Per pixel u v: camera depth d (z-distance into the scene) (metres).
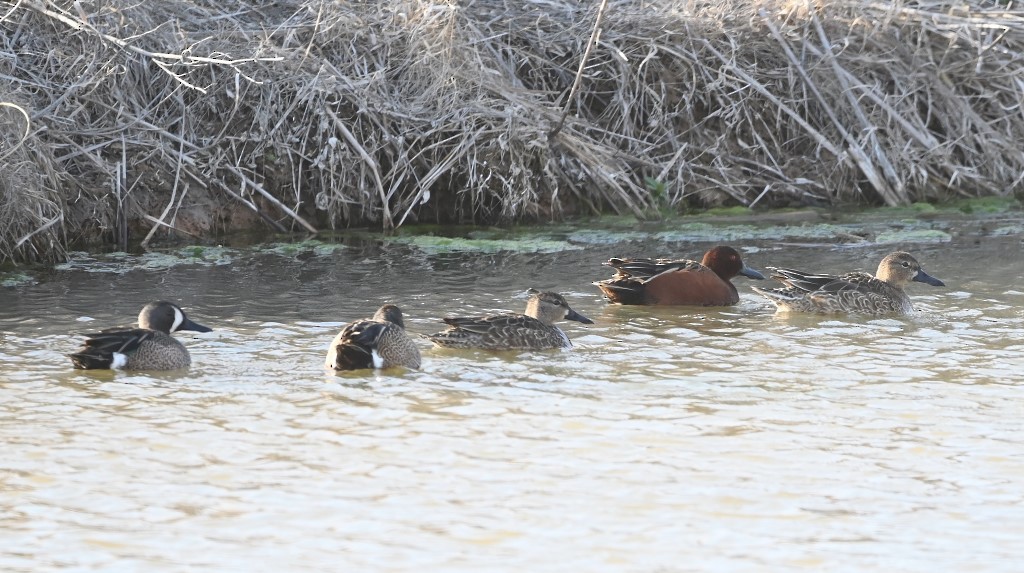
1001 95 82.69
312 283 55.78
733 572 26.28
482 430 34.91
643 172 75.12
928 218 73.75
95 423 35.47
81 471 31.78
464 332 44.66
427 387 39.38
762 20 79.00
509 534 28.11
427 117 70.31
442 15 72.56
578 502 29.84
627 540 27.80
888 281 53.53
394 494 30.31
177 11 72.38
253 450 33.31
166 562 26.73
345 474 31.58
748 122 77.94
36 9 63.97
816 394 38.59
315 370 41.34
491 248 64.62
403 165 68.94
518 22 78.00
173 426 35.25
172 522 28.75
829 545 27.55
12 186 57.72
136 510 29.42
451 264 60.56
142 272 57.72
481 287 55.50
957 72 80.88
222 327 47.50
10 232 58.78
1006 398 38.03
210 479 31.27
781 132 79.12
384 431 34.84
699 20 77.88
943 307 52.09
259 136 67.69
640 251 64.25
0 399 37.66
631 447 33.56
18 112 58.81
